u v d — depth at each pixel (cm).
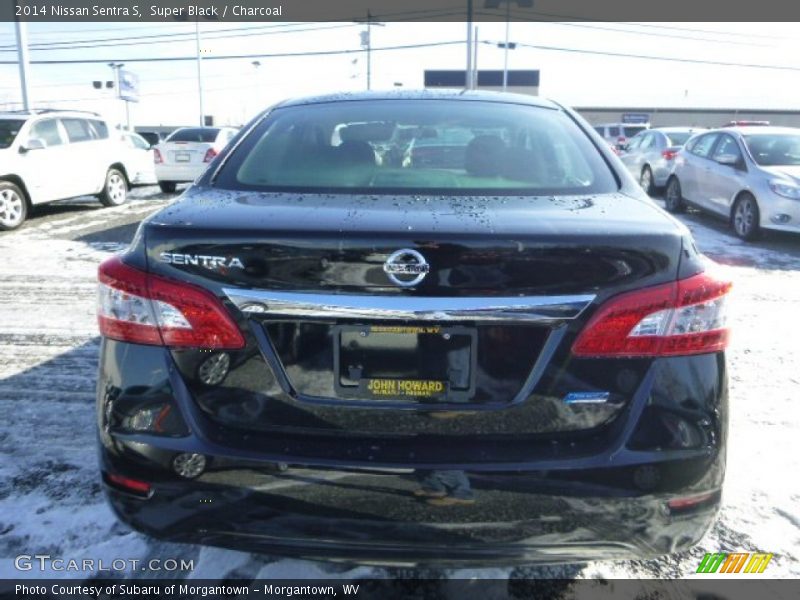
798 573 243
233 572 239
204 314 182
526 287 175
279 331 181
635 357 181
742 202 885
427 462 178
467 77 2645
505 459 178
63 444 329
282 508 182
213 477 182
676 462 180
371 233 175
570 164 248
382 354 179
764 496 289
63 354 452
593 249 175
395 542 183
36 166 996
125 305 189
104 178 1192
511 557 186
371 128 268
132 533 260
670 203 1143
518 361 179
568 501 179
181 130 1437
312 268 176
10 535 258
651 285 180
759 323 527
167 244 184
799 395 393
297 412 183
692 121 5944
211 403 186
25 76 1711
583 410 181
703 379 184
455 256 173
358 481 178
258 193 220
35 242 838
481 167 243
